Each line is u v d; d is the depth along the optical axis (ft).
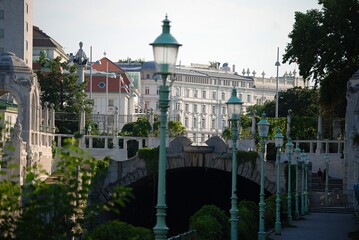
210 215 177.17
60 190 94.32
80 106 460.55
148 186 364.38
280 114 645.92
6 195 98.02
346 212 323.78
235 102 165.48
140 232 117.70
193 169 355.77
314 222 272.72
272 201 268.82
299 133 433.89
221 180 372.38
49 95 462.19
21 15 535.60
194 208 385.09
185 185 378.94
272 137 433.48
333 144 423.23
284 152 409.08
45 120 369.50
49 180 233.35
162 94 104.37
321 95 409.49
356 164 320.50
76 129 447.83
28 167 102.99
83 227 98.89
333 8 394.32
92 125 459.32
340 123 431.84
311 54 398.42
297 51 403.75
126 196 99.40
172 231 378.32
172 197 383.65
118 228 117.29
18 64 339.98
